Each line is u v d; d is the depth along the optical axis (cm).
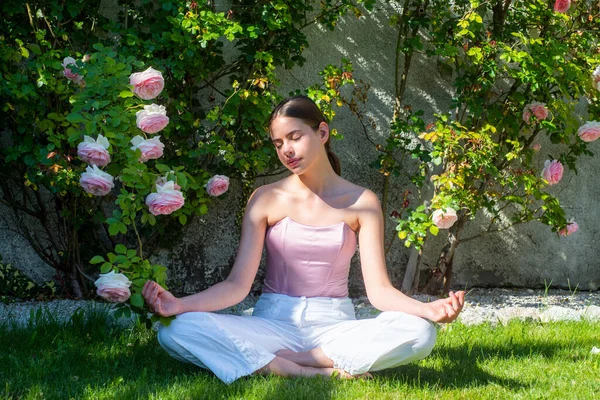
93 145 342
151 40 487
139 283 321
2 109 477
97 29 509
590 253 577
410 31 543
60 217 509
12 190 511
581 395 300
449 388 309
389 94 544
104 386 303
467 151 485
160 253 533
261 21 504
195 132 520
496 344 388
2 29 478
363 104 543
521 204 521
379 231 342
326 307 341
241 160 490
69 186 461
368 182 549
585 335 412
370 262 337
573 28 531
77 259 507
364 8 538
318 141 336
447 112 547
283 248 342
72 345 361
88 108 352
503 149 530
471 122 517
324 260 342
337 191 349
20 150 465
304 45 512
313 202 347
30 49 475
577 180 571
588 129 493
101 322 404
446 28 510
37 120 461
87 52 495
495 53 496
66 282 516
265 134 496
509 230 567
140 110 356
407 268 545
